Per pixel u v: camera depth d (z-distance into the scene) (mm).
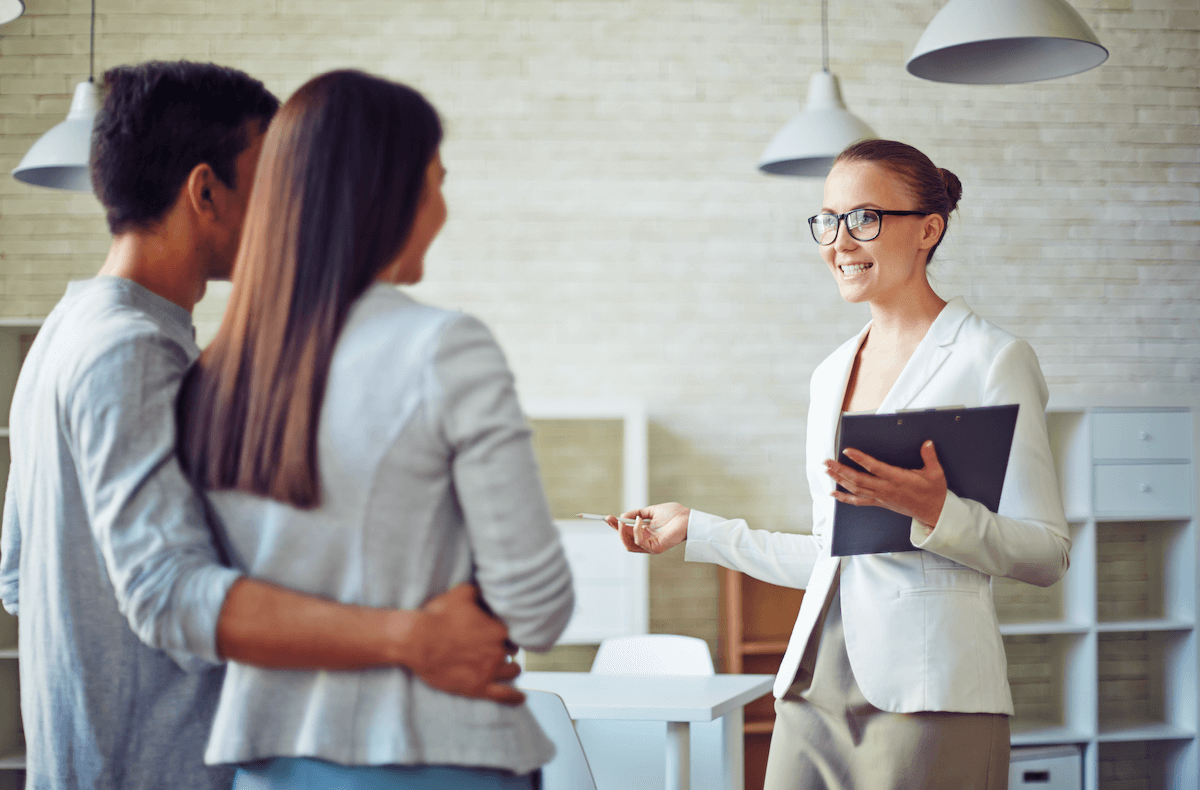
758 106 4176
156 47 4016
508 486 766
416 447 762
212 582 771
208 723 1028
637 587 3557
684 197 4156
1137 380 4312
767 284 4168
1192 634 3838
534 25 4121
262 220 825
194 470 833
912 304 1608
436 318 783
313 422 766
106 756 971
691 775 2578
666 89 4156
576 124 4129
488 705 790
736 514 4145
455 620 770
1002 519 1364
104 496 820
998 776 1441
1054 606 4039
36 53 3996
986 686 1423
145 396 854
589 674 2463
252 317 811
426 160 855
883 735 1468
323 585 782
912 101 4238
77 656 953
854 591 1513
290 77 4047
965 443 1275
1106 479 3777
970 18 2258
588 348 4125
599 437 4121
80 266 3982
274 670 801
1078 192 4309
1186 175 4352
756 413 4160
